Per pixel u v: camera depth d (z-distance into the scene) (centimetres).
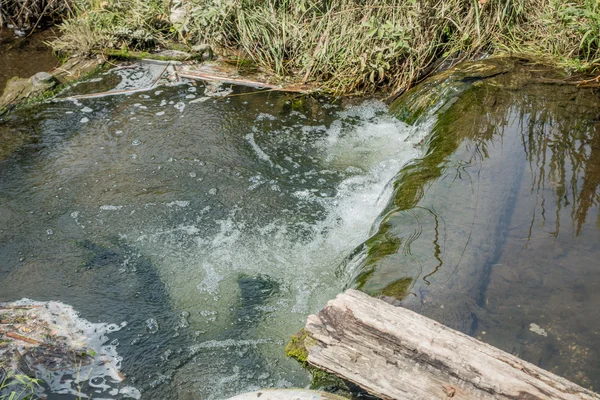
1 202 421
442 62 586
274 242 392
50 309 334
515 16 614
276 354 311
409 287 296
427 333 236
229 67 612
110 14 637
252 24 610
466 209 360
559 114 475
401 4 592
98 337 319
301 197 437
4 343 306
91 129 508
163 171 459
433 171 405
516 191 380
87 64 604
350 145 502
